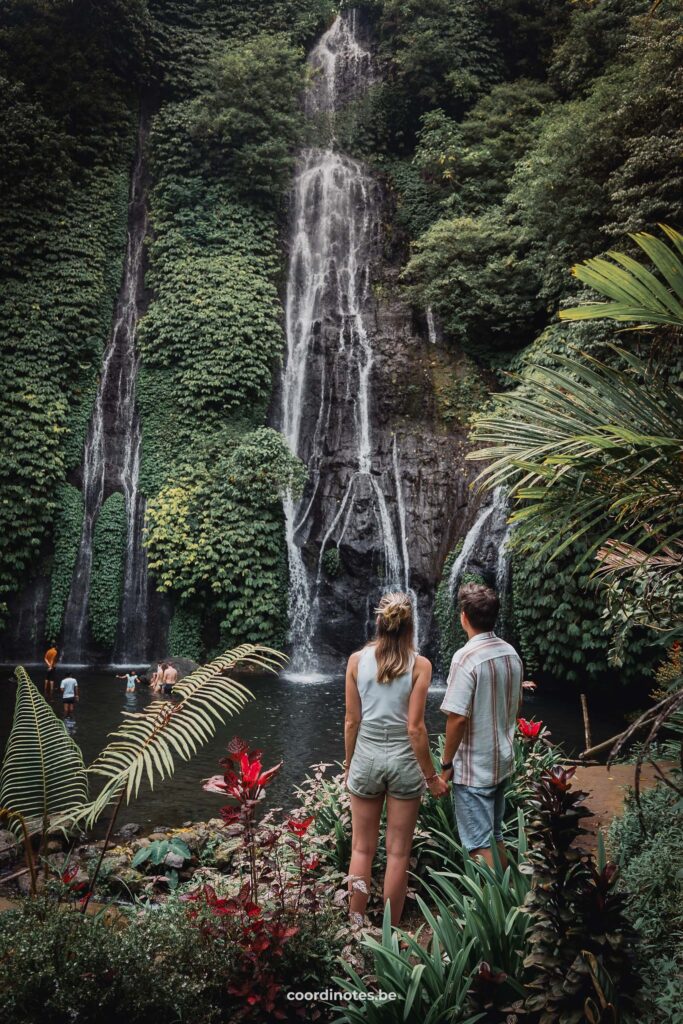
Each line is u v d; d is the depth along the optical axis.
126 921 3.53
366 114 23.64
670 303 2.24
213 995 2.73
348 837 4.23
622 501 2.64
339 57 24.83
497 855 3.32
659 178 13.24
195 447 17.95
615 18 19.45
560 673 12.66
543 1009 2.41
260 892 3.04
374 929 2.97
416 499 17.11
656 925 3.12
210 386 18.33
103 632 16.45
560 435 2.90
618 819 4.65
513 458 2.89
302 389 19.50
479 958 2.73
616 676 12.48
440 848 4.21
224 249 19.88
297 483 17.17
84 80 20.48
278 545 17.11
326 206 22.09
